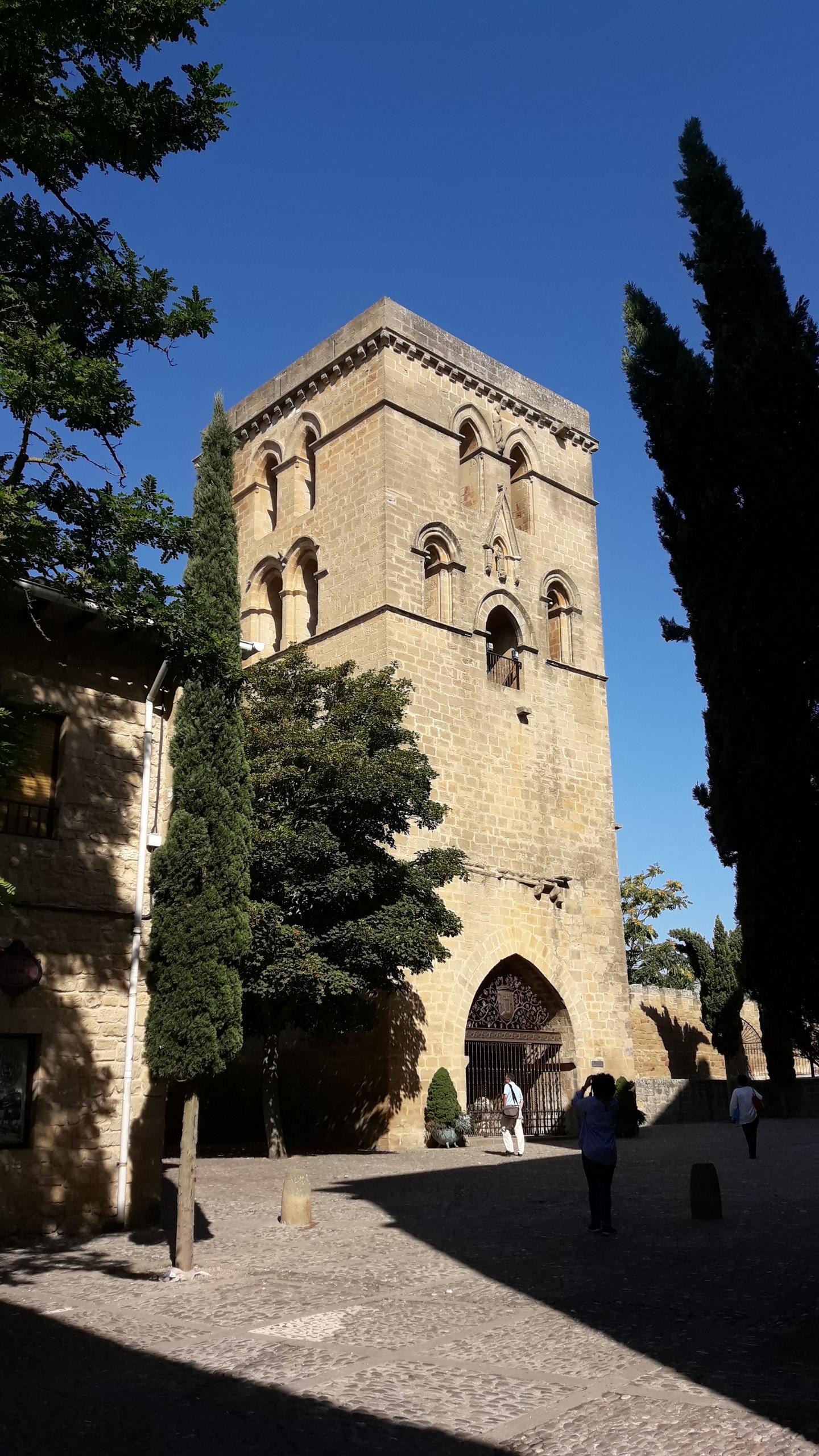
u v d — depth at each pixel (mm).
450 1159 25406
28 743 11312
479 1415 7328
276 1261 13016
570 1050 34312
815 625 11883
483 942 32406
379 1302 10719
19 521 10602
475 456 38156
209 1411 7480
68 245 12648
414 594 33938
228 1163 24312
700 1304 10297
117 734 16500
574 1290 11070
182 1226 12242
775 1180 19641
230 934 13242
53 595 15023
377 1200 18453
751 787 12031
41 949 14961
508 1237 14516
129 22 10961
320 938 24609
